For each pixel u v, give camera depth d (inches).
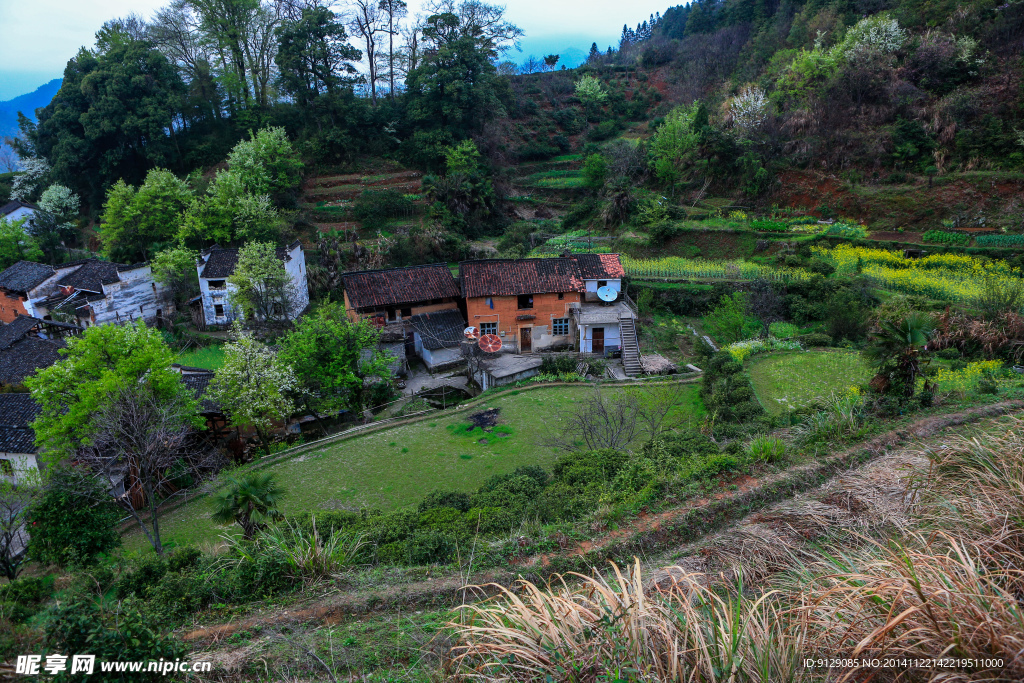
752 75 2482.8
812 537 313.6
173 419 777.6
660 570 308.0
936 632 168.7
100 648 247.8
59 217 2176.4
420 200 2150.6
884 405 505.4
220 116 2439.7
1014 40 1788.9
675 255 1716.3
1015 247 1392.7
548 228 2054.6
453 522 489.7
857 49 1902.1
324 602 331.0
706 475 423.2
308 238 1977.1
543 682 192.5
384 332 1259.8
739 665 180.7
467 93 2272.4
